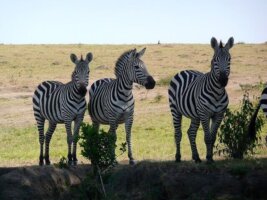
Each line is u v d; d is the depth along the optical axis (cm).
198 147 2672
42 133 2233
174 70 6712
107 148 1794
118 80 2008
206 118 1825
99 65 7425
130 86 1991
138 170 1895
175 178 1792
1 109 4519
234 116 2050
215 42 1831
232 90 4750
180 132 2048
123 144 1855
